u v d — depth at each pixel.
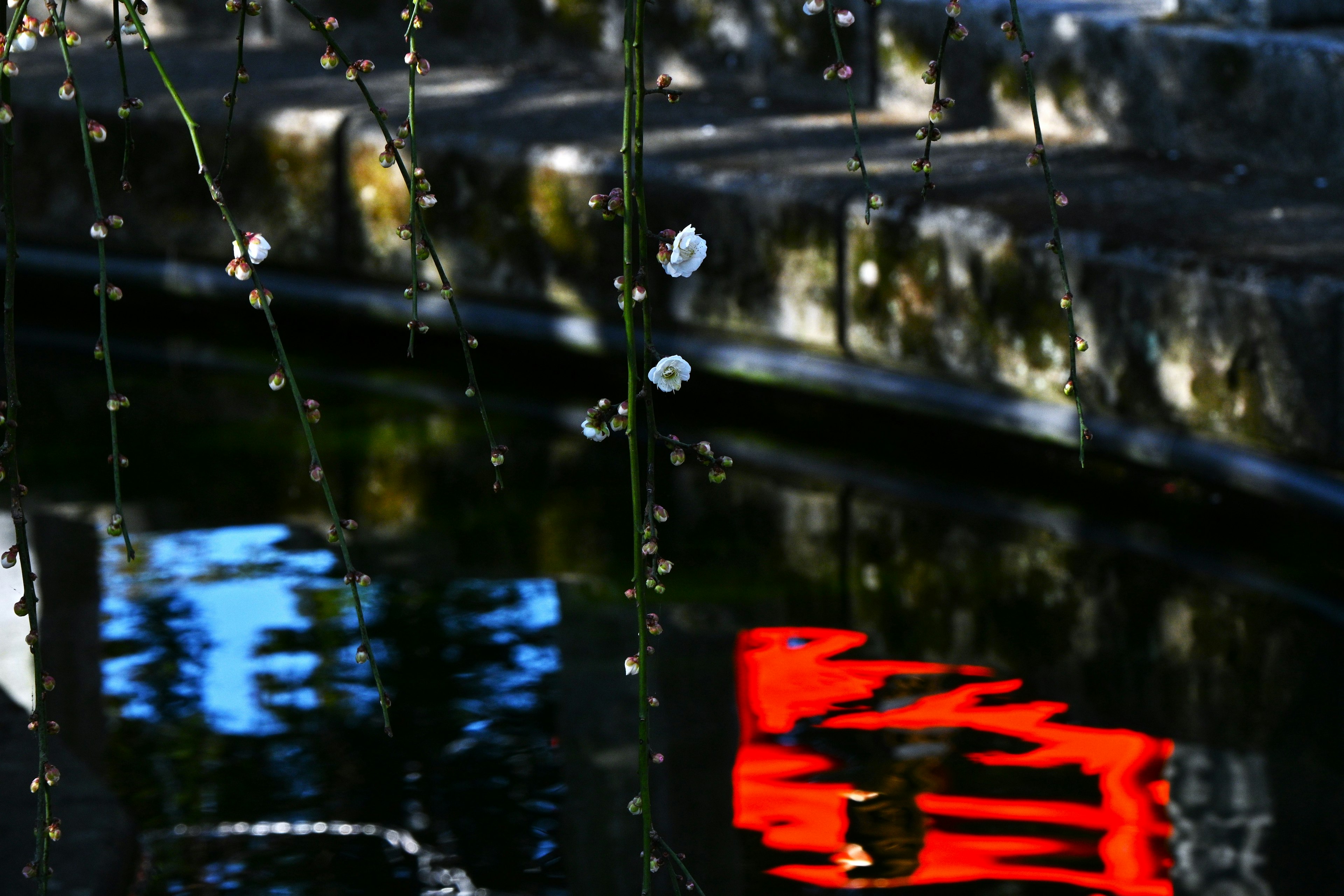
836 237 6.51
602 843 3.65
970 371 6.28
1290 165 6.67
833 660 4.58
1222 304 5.50
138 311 8.13
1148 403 5.82
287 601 4.97
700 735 4.14
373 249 7.64
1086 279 5.87
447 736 4.15
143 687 4.42
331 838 3.69
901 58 7.78
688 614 4.89
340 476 6.01
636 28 1.86
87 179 8.05
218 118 7.80
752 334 6.86
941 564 5.25
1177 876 3.46
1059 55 7.30
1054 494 5.90
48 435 6.39
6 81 1.88
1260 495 5.55
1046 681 4.44
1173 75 6.95
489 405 6.85
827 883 3.46
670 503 5.79
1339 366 5.22
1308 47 6.49
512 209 7.27
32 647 1.93
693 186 6.88
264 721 4.24
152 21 9.55
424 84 8.41
